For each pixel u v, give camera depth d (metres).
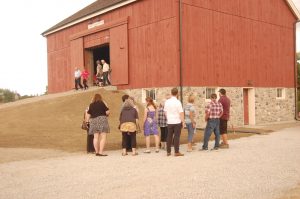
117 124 17.27
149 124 11.56
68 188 7.18
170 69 18.92
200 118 19.44
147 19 20.19
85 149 12.13
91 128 10.99
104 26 22.98
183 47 18.83
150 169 8.86
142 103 20.45
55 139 14.03
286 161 9.72
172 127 10.84
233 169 8.73
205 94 19.78
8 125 17.61
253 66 22.98
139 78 20.73
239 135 16.17
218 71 20.59
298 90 34.66
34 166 9.36
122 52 21.70
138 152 11.73
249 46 22.72
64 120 18.17
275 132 17.59
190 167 9.04
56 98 22.52
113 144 13.17
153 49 19.86
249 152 11.30
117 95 21.14
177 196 6.50
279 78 25.11
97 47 24.70
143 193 6.72
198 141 14.39
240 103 21.98
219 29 20.77
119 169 8.90
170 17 18.92
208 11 20.19
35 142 13.43
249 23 22.80
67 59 27.05
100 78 23.61
